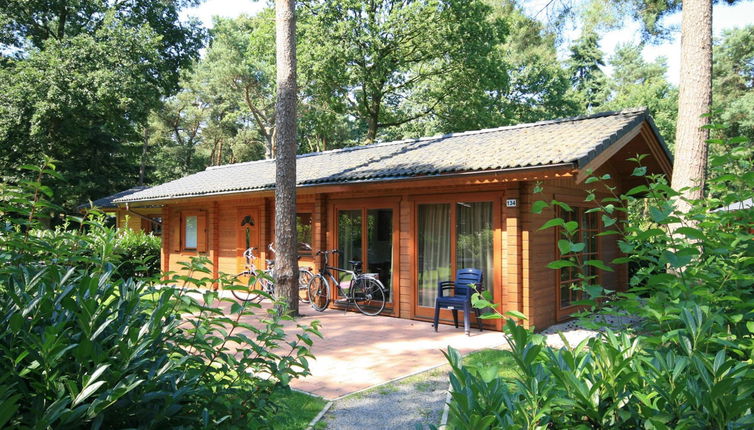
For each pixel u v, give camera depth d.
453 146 10.62
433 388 5.17
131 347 1.79
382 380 5.53
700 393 1.40
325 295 10.81
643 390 1.51
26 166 2.78
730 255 2.23
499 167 7.69
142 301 2.21
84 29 23.39
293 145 9.58
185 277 2.58
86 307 1.79
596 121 9.59
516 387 1.57
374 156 11.85
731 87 27.67
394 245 9.79
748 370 1.38
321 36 20.48
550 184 8.66
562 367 1.59
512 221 8.13
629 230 2.41
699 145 7.80
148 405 1.88
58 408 1.48
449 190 9.03
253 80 34.47
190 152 42.00
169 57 25.36
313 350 6.96
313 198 11.61
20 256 2.53
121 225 22.70
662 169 10.34
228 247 13.94
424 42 21.16
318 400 4.75
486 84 21.86
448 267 9.08
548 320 8.62
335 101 22.95
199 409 2.25
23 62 19.61
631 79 40.53
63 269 2.40
